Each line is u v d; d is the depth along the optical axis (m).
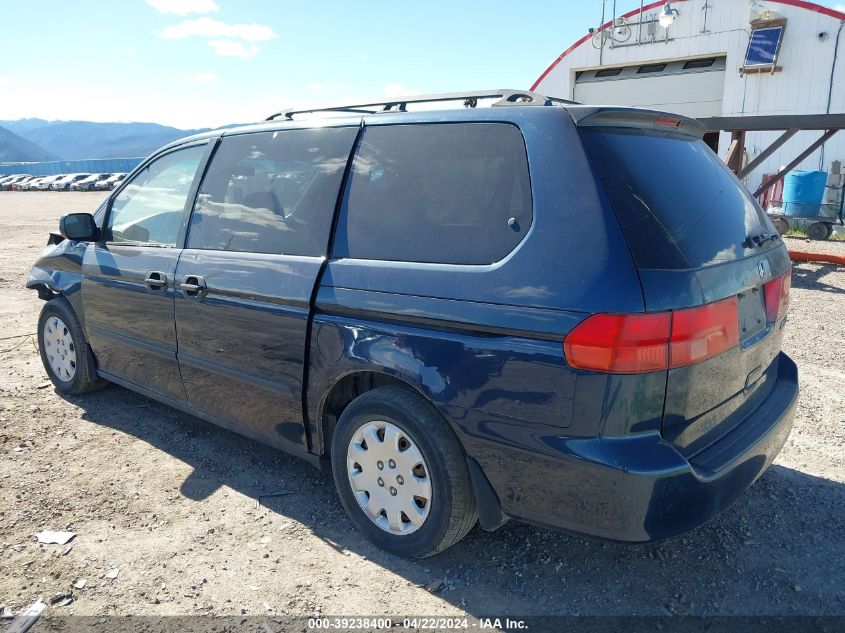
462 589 2.67
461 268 2.51
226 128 3.77
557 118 2.46
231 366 3.40
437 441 2.59
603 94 19.30
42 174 78.81
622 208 2.27
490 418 2.42
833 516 3.15
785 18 15.59
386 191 2.88
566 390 2.23
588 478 2.23
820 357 5.56
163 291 3.72
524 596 2.62
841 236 13.79
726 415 2.63
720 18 16.56
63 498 3.40
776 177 10.16
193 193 3.76
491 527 2.58
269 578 2.75
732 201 2.85
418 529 2.74
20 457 3.86
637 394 2.18
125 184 4.33
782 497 3.32
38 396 4.84
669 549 2.91
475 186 2.60
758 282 2.70
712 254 2.45
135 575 2.77
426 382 2.55
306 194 3.16
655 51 17.80
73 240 4.38
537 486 2.37
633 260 2.19
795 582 2.68
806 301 7.77
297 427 3.17
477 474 2.53
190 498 3.41
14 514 3.24
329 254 2.98
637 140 2.57
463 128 2.71
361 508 2.95
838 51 14.99
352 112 3.25
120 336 4.15
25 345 6.22
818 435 4.04
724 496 2.41
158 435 4.17
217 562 2.86
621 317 2.13
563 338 2.22
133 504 3.34
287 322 3.05
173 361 3.77
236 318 3.30
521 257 2.37
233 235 3.45
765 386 3.03
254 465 3.78
